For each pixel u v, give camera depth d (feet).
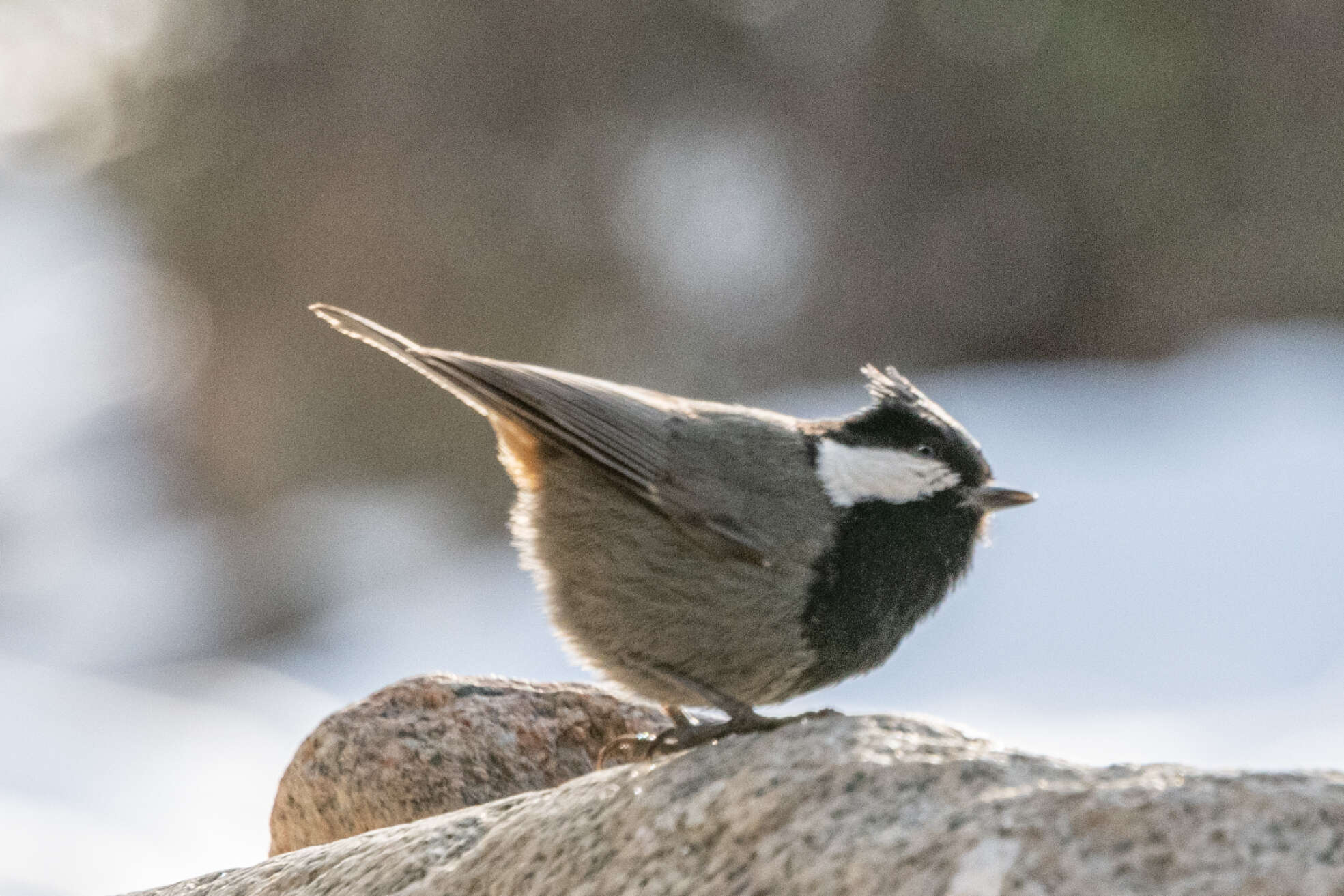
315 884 13.69
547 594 16.97
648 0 62.49
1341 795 10.09
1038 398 55.93
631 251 60.59
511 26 61.16
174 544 54.95
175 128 60.90
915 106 63.67
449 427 56.03
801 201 63.26
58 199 63.57
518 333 58.80
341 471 56.49
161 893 14.75
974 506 17.34
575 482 16.80
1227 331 61.46
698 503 16.05
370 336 16.80
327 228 59.21
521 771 18.70
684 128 62.95
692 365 59.93
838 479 16.71
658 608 16.21
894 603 16.81
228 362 58.65
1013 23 62.28
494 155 60.54
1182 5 61.26
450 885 12.60
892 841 10.62
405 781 18.49
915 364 62.95
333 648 46.93
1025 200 63.26
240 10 61.26
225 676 44.62
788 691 16.65
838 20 64.03
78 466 57.62
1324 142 60.90
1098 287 62.64
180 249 60.23
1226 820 9.98
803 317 62.34
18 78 62.59
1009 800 10.63
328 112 60.34
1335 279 60.49
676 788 12.15
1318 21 60.44
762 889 10.77
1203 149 61.82
